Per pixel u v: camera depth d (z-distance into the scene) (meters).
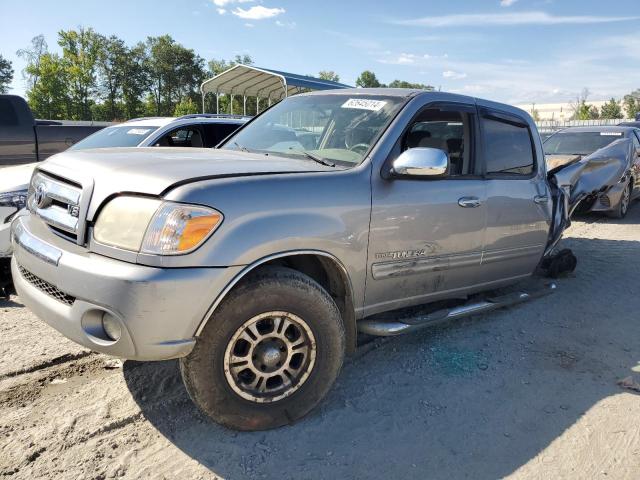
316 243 2.97
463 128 4.02
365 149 3.45
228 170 2.90
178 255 2.53
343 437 2.96
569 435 3.04
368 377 3.65
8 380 3.47
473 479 2.66
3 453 2.71
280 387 2.96
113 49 76.25
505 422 3.16
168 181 2.64
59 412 3.11
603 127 11.25
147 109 83.19
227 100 63.03
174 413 3.13
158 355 2.56
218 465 2.69
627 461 2.82
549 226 4.82
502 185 4.19
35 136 9.02
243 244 2.67
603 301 5.36
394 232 3.38
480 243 4.04
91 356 3.86
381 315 3.92
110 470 2.62
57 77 66.12
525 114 4.73
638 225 9.47
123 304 2.47
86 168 2.97
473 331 4.51
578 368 3.89
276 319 2.87
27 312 4.70
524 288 5.26
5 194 4.89
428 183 3.61
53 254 2.76
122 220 2.64
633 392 3.55
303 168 3.20
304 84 20.23
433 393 3.46
